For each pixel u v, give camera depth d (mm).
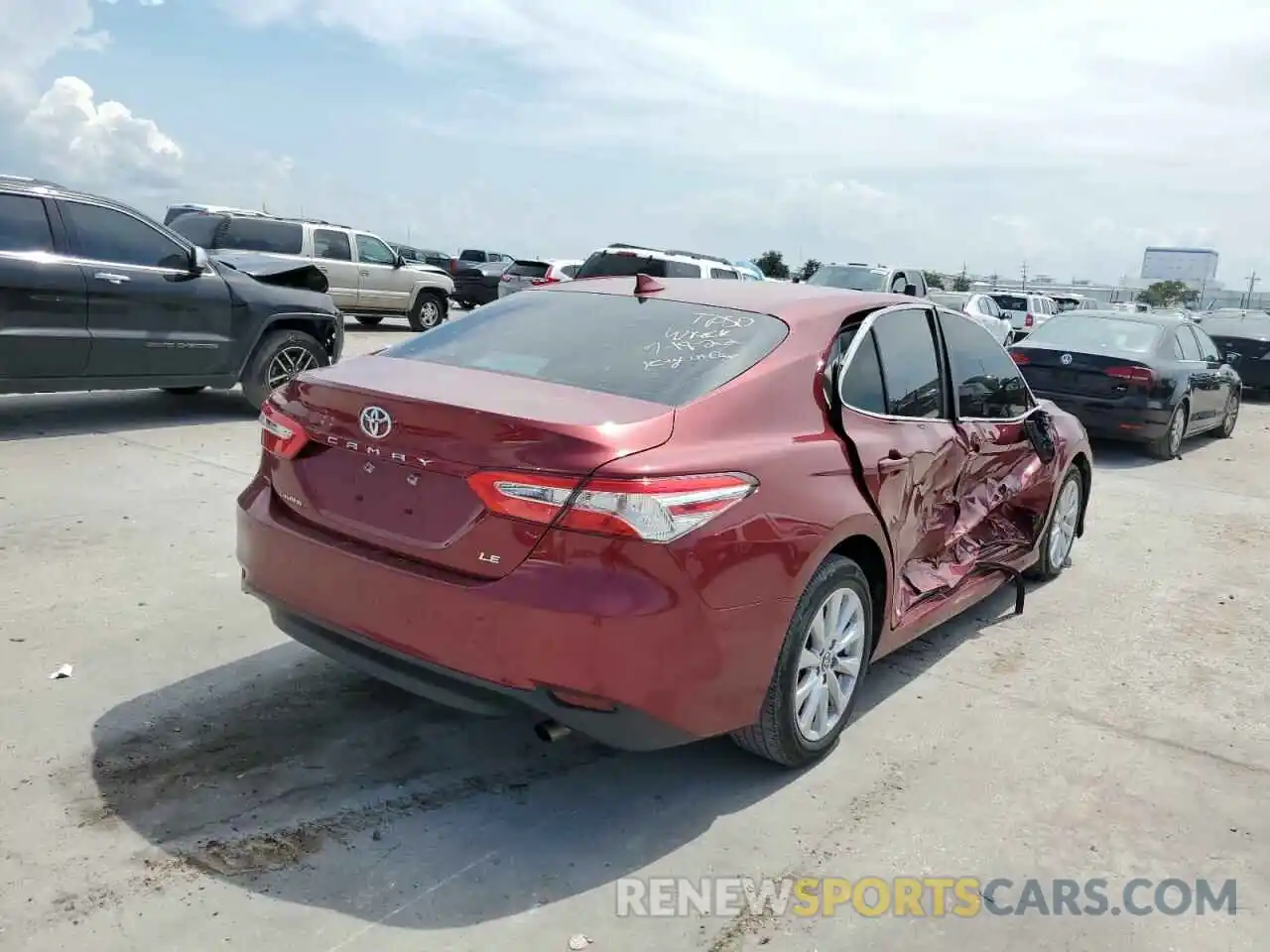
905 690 4457
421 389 3262
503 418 2961
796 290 4324
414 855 3021
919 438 4219
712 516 3031
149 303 8328
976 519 4895
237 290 8938
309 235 17656
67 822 3031
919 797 3553
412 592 3020
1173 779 3785
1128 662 4941
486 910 2793
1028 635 5262
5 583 4820
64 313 7840
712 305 3988
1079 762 3881
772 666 3299
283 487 3490
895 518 3967
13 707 3678
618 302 4113
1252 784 3787
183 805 3172
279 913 2713
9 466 6895
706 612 3010
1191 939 2885
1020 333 24500
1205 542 7438
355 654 3240
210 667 4133
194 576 5113
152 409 9445
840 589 3637
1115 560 6805
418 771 3498
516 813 3287
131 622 4508
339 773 3441
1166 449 10930
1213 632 5461
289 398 3523
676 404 3250
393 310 19188
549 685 2889
